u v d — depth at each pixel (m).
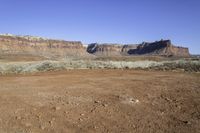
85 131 6.26
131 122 6.92
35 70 26.67
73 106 8.60
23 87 13.02
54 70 26.81
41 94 10.83
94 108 8.33
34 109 8.24
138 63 37.50
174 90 11.63
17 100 9.59
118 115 7.55
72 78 17.48
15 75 21.38
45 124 6.76
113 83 14.38
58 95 10.56
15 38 193.00
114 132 6.20
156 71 24.81
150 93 10.87
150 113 7.74
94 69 27.95
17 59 103.81
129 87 12.68
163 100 9.45
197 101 9.26
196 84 13.73
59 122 6.93
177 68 27.98
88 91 11.55
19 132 6.15
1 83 14.92
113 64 34.09
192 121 6.96
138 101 9.23
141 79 16.45
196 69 26.03
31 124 6.75
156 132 6.18
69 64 32.84
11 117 7.36
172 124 6.74
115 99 9.64
